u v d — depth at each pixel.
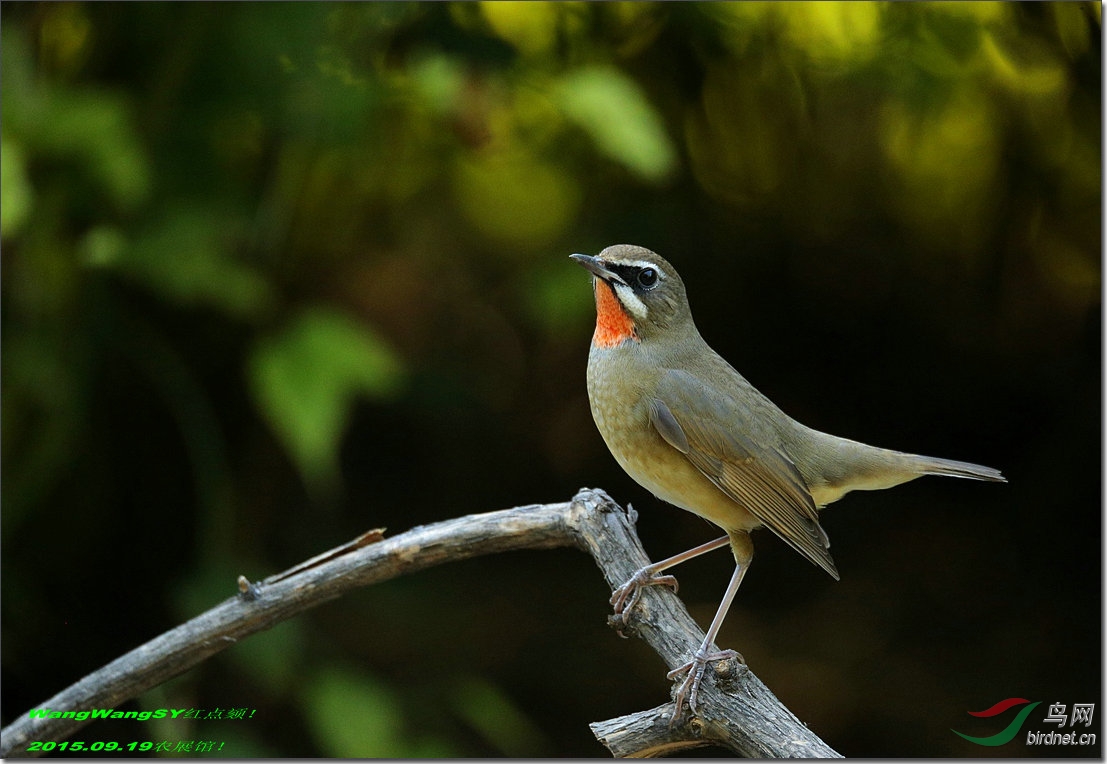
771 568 13.54
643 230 12.41
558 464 13.36
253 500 11.51
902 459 9.00
